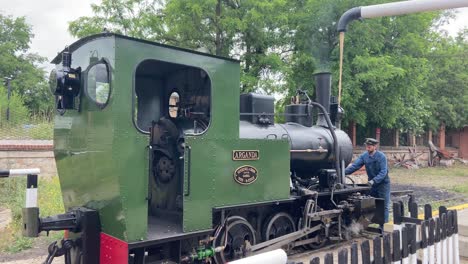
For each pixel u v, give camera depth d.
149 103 5.01
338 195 6.59
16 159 10.19
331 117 7.28
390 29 15.20
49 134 13.48
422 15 15.11
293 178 6.39
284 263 1.86
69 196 4.57
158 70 4.76
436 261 4.41
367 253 3.39
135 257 3.87
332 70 13.84
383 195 6.93
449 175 18.12
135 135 3.69
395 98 15.80
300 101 7.26
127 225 3.60
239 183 4.55
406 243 3.92
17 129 13.76
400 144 24.08
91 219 3.90
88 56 4.02
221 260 4.54
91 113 3.90
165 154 4.55
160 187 4.71
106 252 3.83
